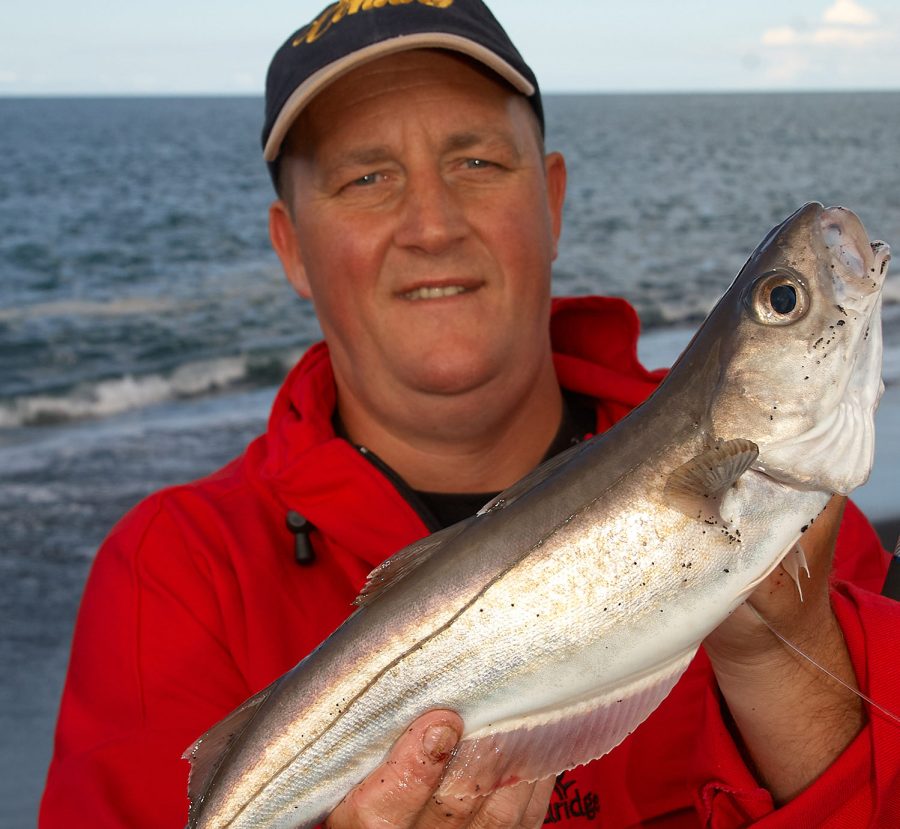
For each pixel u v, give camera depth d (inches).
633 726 76.8
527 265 105.0
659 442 74.5
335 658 80.1
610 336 125.0
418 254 101.4
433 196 101.1
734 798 86.4
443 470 112.3
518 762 77.7
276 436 112.7
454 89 103.0
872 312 74.8
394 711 78.0
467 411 106.6
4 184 1259.2
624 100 4837.6
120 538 110.5
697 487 72.0
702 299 703.7
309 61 104.7
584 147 1840.6
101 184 1286.9
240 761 81.9
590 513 74.7
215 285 726.5
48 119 2962.6
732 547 72.6
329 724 79.5
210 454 388.5
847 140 2063.2
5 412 450.0
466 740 77.8
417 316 103.4
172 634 102.3
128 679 101.3
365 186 104.3
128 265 799.1
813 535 77.2
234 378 511.8
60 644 249.0
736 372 73.7
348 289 105.5
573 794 97.7
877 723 80.1
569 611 74.5
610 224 1034.1
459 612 76.7
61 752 100.9
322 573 105.9
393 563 81.9
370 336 106.0
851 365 73.9
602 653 74.3
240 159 1676.9
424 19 102.5
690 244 936.3
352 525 104.7
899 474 307.4
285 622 103.3
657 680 76.4
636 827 99.0
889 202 1224.2
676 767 99.7
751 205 1186.6
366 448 114.5
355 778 79.5
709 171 1499.8
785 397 72.9
